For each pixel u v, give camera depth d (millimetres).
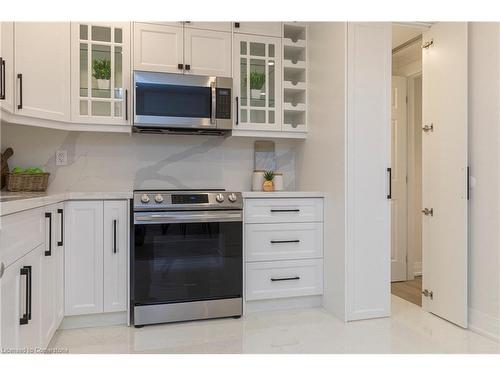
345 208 2633
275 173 3283
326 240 2885
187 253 2586
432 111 2793
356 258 2658
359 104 2664
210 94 2859
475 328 2463
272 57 3129
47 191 2693
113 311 2490
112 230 2479
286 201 2848
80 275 2416
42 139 2840
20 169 2607
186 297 2588
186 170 3184
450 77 2619
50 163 2859
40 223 1824
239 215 2686
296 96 3393
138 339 2299
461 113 2527
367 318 2684
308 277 2900
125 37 2766
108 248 2471
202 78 2842
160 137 3129
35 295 1725
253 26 3062
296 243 2871
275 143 3430
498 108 2336
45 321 1918
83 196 2410
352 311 2646
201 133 3088
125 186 3031
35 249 1732
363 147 2674
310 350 2156
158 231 2525
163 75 2754
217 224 2650
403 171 3875
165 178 3127
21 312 1521
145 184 3078
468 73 2539
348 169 2639
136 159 3066
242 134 3037
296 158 3439
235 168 3314
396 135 3846
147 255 2504
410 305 3035
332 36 2795
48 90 2434
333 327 2521
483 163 2436
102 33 2736
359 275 2664
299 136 3203
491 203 2383
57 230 2193
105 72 2736
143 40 2805
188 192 2633
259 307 2838
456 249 2570
